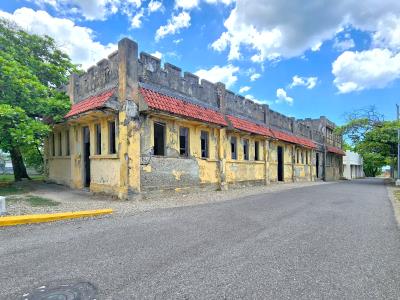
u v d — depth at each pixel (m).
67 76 16.97
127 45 9.73
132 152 9.67
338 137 37.75
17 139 9.81
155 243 4.88
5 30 14.48
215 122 12.73
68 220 6.64
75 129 13.28
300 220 7.00
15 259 4.04
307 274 3.62
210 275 3.55
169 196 11.05
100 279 3.39
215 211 8.10
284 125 22.80
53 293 3.02
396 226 6.49
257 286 3.26
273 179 20.14
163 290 3.13
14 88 10.35
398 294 3.11
